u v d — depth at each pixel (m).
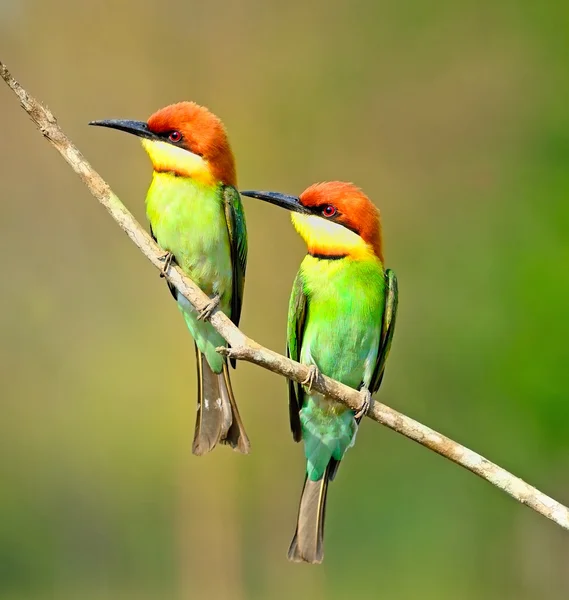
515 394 11.91
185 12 15.54
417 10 16.02
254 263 14.92
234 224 7.84
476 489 13.67
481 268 13.63
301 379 6.57
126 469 14.73
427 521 13.84
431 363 13.88
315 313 7.71
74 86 15.52
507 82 15.85
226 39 15.62
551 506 6.14
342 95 15.94
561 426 11.56
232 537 13.73
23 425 14.81
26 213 15.09
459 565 13.45
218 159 7.79
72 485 14.76
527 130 14.89
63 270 15.07
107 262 15.14
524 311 12.02
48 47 15.55
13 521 14.38
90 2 15.46
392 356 14.27
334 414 7.54
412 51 16.05
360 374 7.80
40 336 14.98
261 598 13.89
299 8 15.90
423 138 15.95
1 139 15.19
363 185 15.84
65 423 14.87
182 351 14.73
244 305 14.79
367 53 15.99
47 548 14.27
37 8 15.52
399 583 13.65
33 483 14.69
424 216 15.75
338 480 14.30
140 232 6.75
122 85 15.52
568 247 12.09
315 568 13.92
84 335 15.04
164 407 14.78
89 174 6.70
